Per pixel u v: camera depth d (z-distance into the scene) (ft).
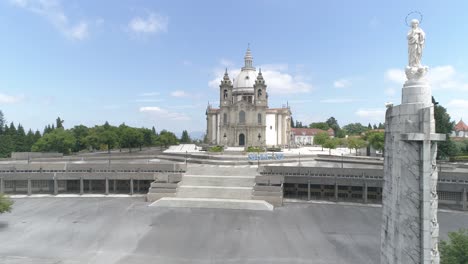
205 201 198.08
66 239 139.23
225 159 294.46
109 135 453.58
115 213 182.50
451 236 83.30
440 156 307.78
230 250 127.13
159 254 122.83
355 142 404.98
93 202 210.38
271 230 152.76
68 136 428.15
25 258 117.80
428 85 51.26
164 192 213.05
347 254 123.34
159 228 154.81
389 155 56.54
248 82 548.72
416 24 53.57
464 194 190.60
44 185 244.63
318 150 467.11
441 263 75.46
